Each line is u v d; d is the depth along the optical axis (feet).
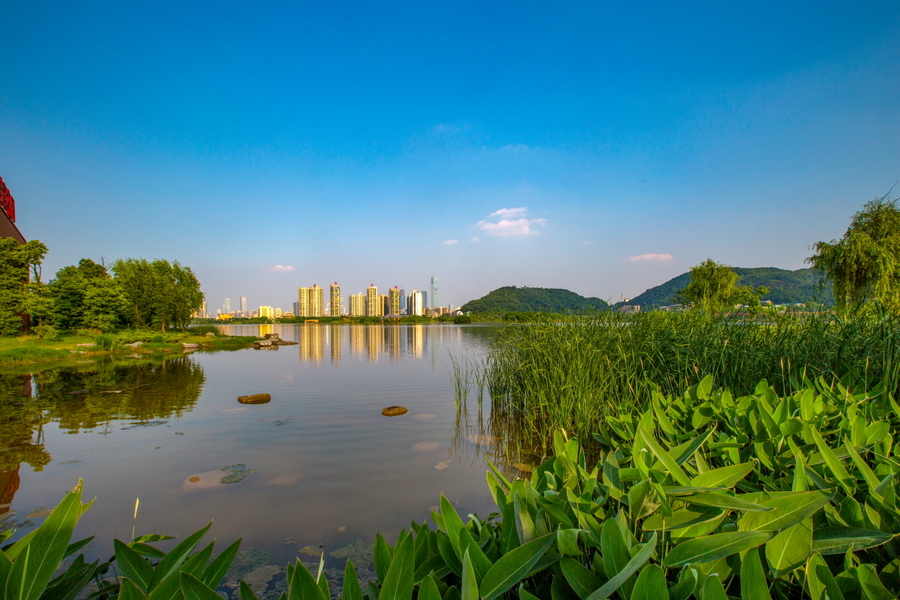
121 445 15.65
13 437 16.79
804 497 3.44
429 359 44.16
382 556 3.87
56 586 3.89
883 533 3.36
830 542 3.48
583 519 3.81
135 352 60.13
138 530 9.46
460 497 11.08
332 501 10.86
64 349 56.13
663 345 16.37
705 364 14.17
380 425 18.33
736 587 3.87
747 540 3.13
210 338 95.61
